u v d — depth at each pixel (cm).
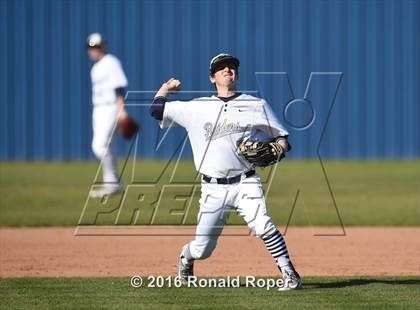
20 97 7038
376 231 3916
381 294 2486
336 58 6988
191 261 2631
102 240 3631
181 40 6956
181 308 2292
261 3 6956
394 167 6650
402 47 6988
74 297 2455
